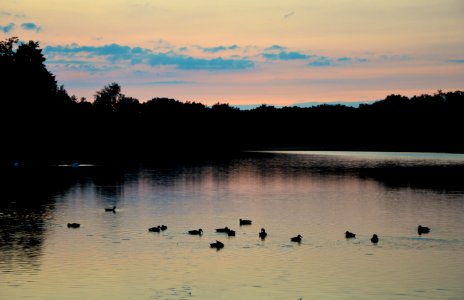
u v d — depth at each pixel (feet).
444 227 236.63
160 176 458.50
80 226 238.89
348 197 329.31
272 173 486.79
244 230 231.30
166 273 172.55
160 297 152.97
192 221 251.19
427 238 216.33
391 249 200.13
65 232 226.99
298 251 197.26
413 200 315.37
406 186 384.27
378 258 188.65
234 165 584.81
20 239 214.28
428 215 265.75
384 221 250.98
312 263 182.70
